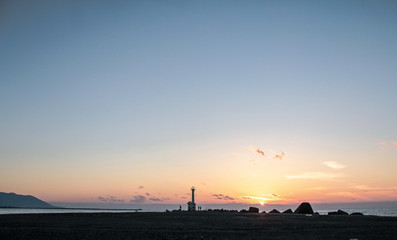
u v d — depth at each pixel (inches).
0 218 1552.7
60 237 933.8
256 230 1150.3
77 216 1790.1
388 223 1454.2
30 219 1504.7
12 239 895.7
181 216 1982.0
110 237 943.7
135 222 1437.0
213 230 1140.5
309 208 2874.0
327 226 1302.9
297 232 1093.1
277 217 1959.9
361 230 1159.0
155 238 936.3
